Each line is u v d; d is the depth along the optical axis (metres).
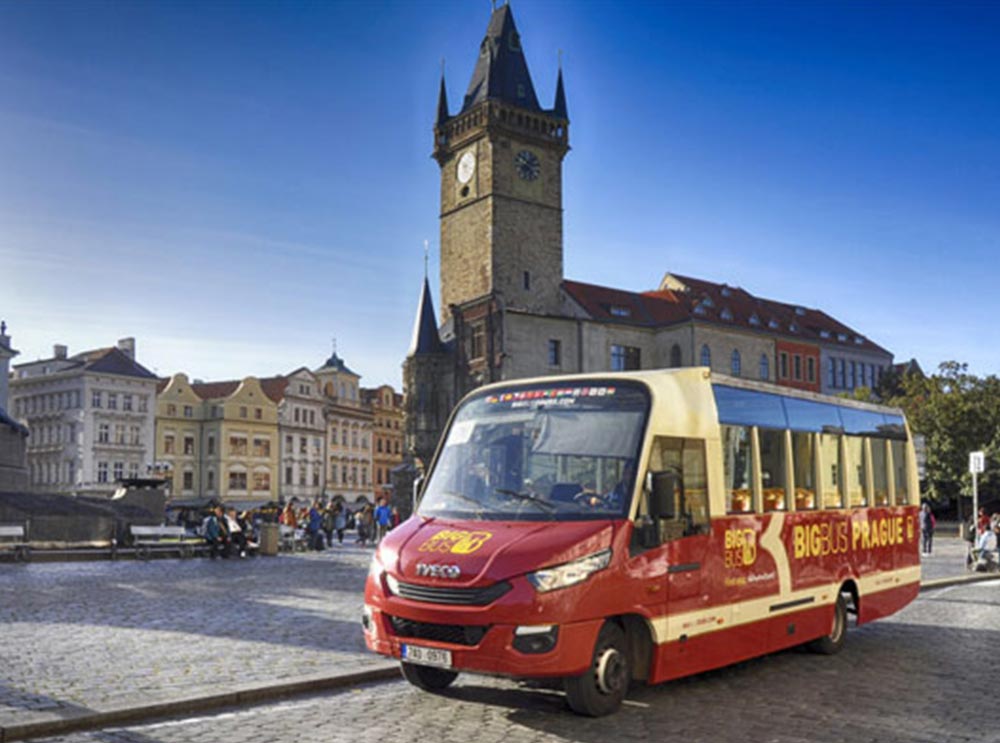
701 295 82.00
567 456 9.59
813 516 12.33
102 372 94.25
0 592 17.97
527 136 75.12
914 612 17.45
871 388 87.00
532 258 74.81
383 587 8.91
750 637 10.75
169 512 90.88
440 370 74.75
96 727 8.12
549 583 8.30
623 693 8.90
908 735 8.23
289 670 10.34
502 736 7.99
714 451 10.48
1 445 34.84
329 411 112.94
